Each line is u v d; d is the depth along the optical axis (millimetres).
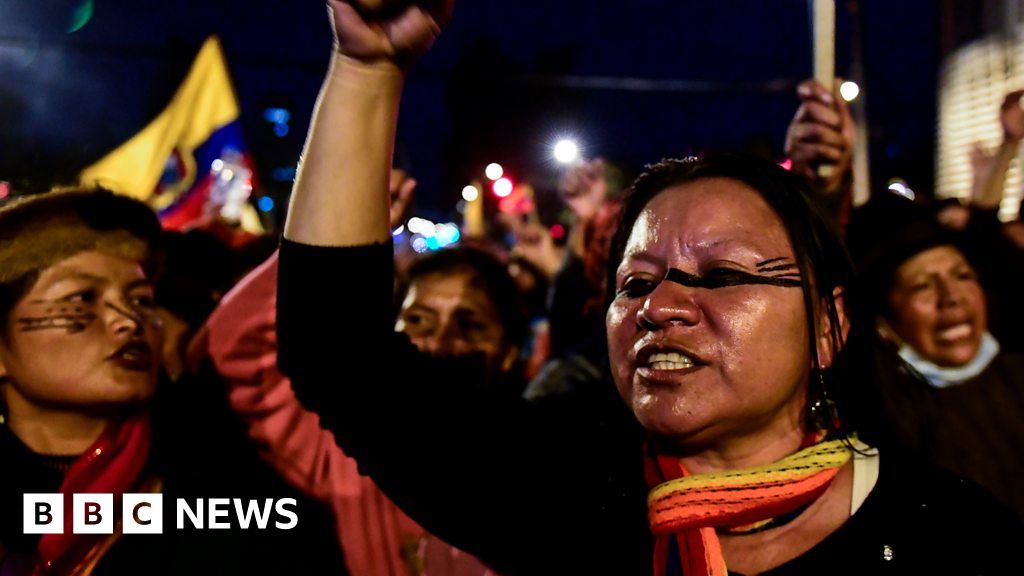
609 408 1391
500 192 5691
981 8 5852
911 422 1992
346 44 1191
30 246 1588
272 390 1833
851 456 1172
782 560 1118
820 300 1184
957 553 1095
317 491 1838
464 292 2541
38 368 1579
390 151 1241
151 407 1807
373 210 1231
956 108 6012
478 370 2463
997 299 3023
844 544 1105
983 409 2391
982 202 3193
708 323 1116
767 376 1108
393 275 1288
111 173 3930
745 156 1215
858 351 1277
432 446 1289
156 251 1756
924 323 2479
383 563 1795
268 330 1808
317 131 1224
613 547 1233
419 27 1175
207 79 4246
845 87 3141
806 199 1206
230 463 1816
